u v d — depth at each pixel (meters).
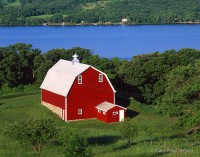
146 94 90.44
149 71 90.06
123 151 39.16
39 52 113.12
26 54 108.06
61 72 74.75
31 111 72.94
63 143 31.48
